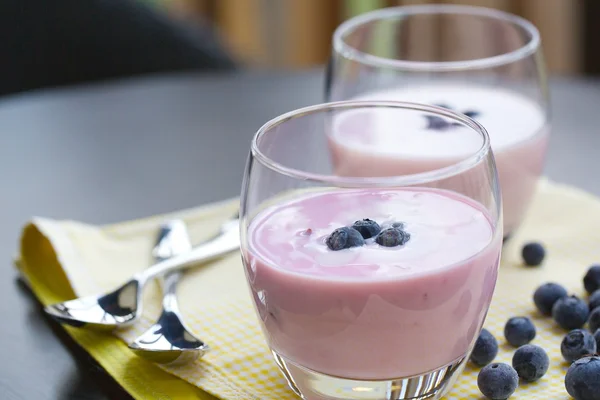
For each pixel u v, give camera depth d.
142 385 0.64
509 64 0.74
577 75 1.41
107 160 0.85
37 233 0.75
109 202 0.80
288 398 0.63
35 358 0.67
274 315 0.61
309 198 0.62
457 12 0.79
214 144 0.87
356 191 0.60
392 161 0.70
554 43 1.38
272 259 0.60
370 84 0.75
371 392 0.61
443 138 0.66
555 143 0.85
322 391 0.61
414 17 0.79
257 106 0.91
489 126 0.73
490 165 0.61
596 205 0.77
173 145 0.87
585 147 0.84
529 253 0.72
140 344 0.65
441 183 0.60
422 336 0.60
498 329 0.68
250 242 0.61
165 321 0.67
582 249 0.74
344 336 0.60
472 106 0.74
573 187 0.80
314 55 1.53
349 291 0.59
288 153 0.65
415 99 0.75
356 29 0.78
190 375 0.64
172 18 1.18
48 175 0.84
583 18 1.37
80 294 0.71
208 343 0.67
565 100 0.90
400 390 0.61
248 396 0.63
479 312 0.61
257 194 0.61
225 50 1.18
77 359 0.67
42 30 1.16
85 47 1.16
